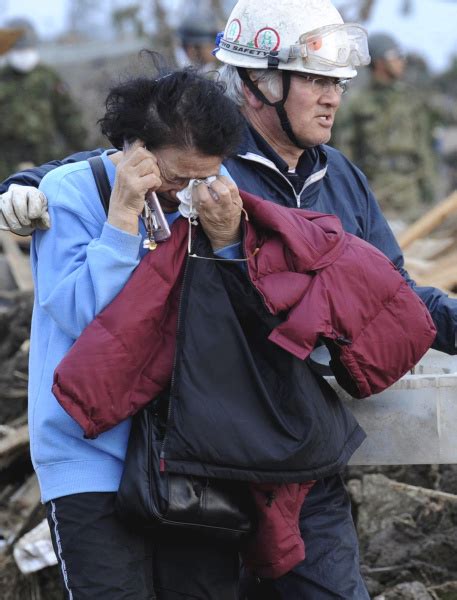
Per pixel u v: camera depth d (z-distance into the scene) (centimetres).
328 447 628
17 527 985
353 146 2114
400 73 2136
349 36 693
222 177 605
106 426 606
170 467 604
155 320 608
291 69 687
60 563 639
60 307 612
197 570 653
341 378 659
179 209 611
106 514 626
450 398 736
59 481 630
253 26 700
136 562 632
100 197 639
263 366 631
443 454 742
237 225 618
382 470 1016
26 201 624
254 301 620
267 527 637
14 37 2038
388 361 644
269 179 715
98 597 621
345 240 644
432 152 2164
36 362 645
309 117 700
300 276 626
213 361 610
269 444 611
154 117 596
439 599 922
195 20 1848
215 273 616
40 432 632
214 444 604
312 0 695
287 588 689
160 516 606
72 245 627
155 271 608
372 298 633
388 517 968
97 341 597
